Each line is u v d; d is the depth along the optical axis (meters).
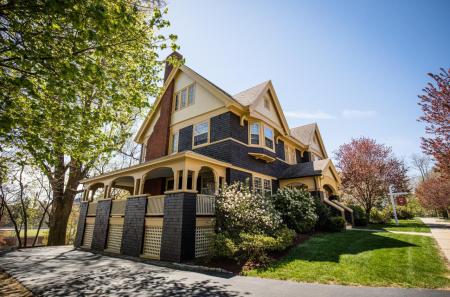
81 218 16.33
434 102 7.77
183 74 17.11
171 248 9.12
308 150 22.52
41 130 6.18
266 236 9.09
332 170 18.25
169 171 13.98
